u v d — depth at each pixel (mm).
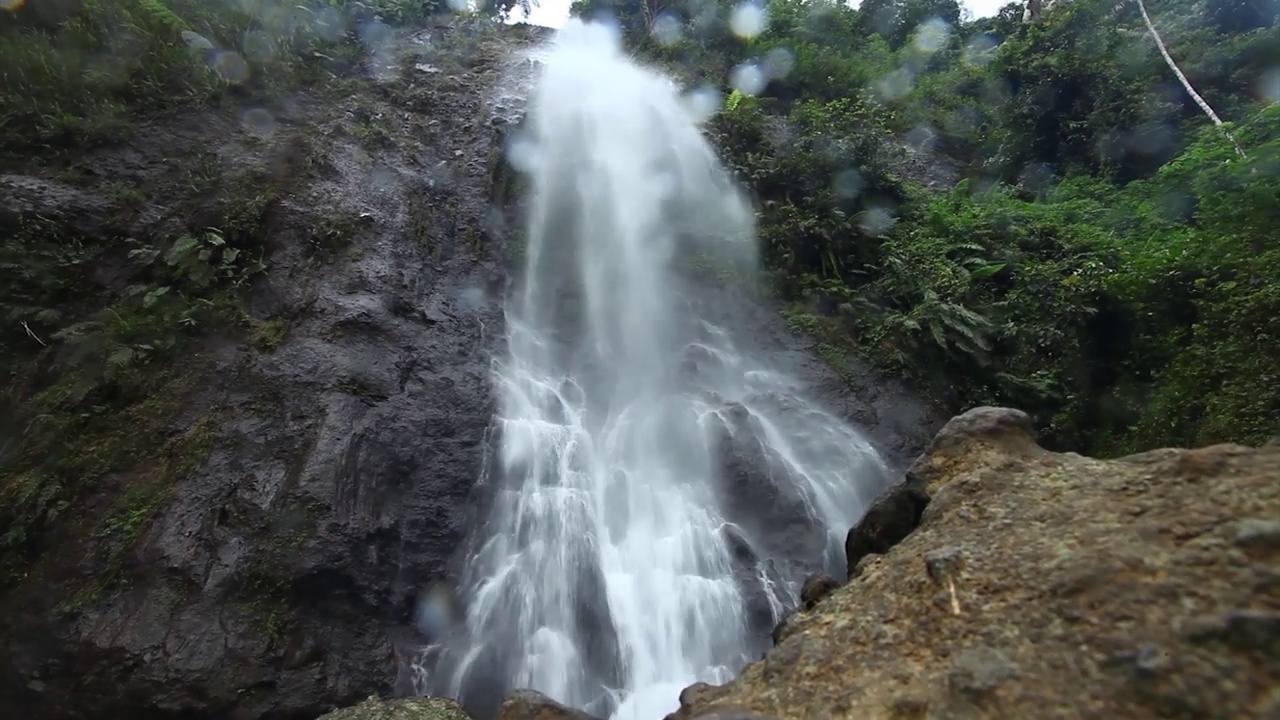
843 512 7219
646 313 9641
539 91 13922
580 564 6219
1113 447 7641
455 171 10938
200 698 4539
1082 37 14516
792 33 18344
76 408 5977
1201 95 12547
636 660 5637
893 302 10250
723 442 7355
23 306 6566
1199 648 2320
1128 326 8469
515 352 8500
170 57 9281
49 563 5012
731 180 12023
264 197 8281
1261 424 5219
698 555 6410
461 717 4785
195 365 6527
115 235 7426
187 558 5121
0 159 7383
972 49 20750
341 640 5168
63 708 4441
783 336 9641
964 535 3471
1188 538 2764
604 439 7535
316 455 5957
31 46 8156
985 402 8836
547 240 10477
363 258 8273
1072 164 13836
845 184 11742
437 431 6895
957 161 16312
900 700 2744
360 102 11305
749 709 3162
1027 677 2545
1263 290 5727
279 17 11555
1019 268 10188
